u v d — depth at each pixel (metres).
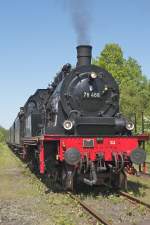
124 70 40.06
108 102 12.23
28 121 16.91
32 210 9.25
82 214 8.53
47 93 14.86
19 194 11.66
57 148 11.49
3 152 37.56
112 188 11.91
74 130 11.54
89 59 13.02
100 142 11.22
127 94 37.81
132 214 8.66
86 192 11.45
